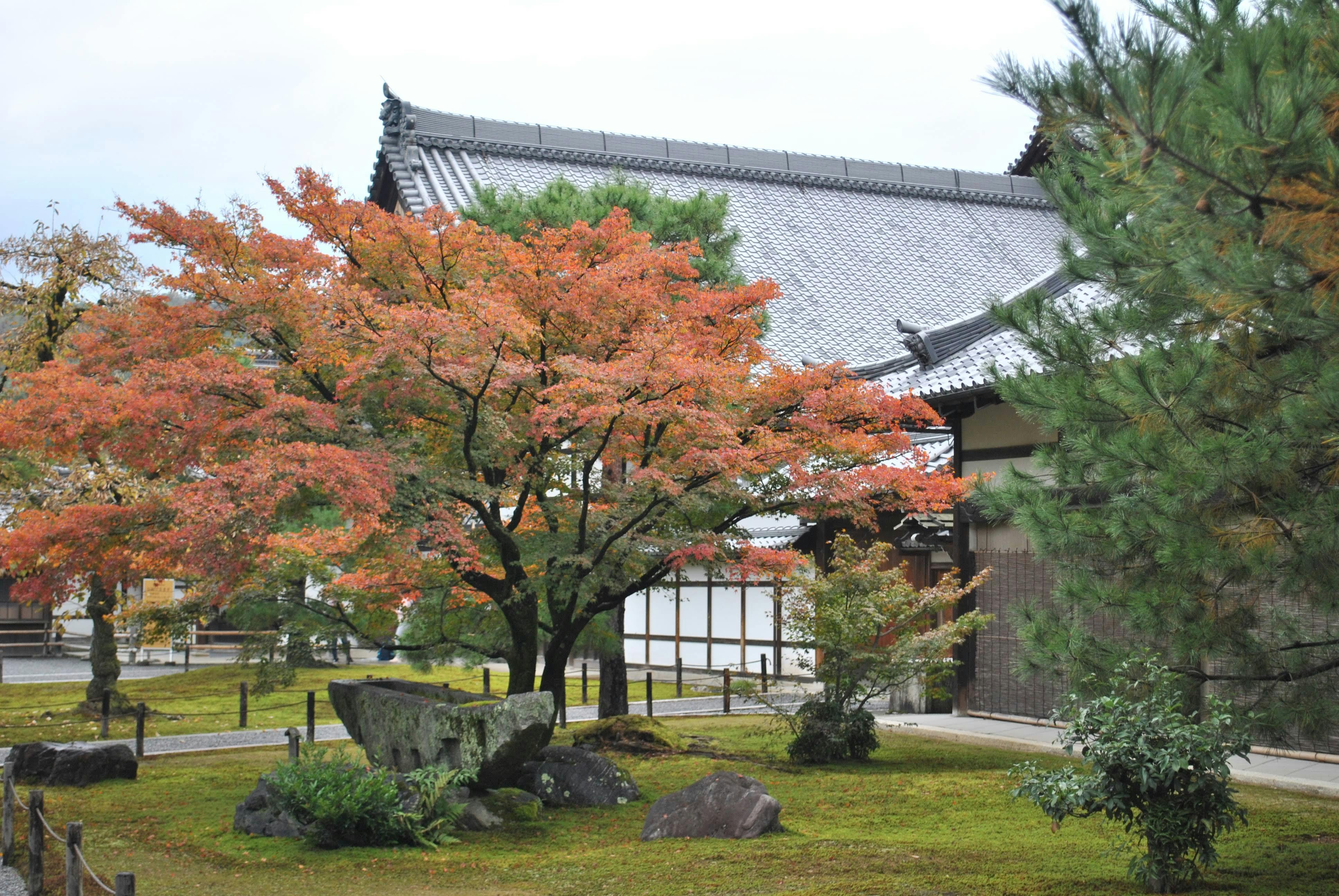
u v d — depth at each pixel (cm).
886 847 941
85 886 876
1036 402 891
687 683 2498
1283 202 621
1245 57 592
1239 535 797
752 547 1372
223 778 1366
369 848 1000
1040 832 1024
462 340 1081
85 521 1152
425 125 3272
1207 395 774
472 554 1183
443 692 1273
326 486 1009
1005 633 1747
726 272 1812
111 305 1867
